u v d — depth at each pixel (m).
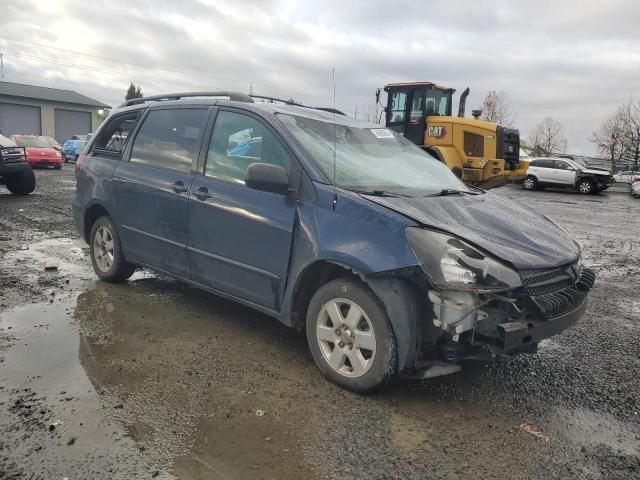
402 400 3.33
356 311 3.34
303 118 4.25
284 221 3.66
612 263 8.14
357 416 3.12
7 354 3.74
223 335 4.27
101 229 5.50
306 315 3.76
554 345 4.42
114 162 5.27
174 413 3.06
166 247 4.63
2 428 2.82
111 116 5.68
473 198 4.09
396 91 15.47
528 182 27.00
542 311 3.10
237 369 3.67
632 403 3.42
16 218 9.75
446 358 3.24
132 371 3.56
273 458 2.68
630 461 2.77
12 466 2.51
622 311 5.50
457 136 14.59
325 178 3.62
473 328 3.02
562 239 3.79
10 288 5.28
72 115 50.78
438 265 3.02
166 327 4.39
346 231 3.34
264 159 3.97
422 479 2.56
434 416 3.16
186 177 4.45
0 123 46.59
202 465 2.59
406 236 3.13
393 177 4.07
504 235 3.45
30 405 3.06
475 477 2.60
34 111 48.31
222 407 3.15
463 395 3.44
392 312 3.15
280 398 3.29
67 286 5.43
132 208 4.95
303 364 3.79
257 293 3.91
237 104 4.32
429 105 15.11
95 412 3.02
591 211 16.75
